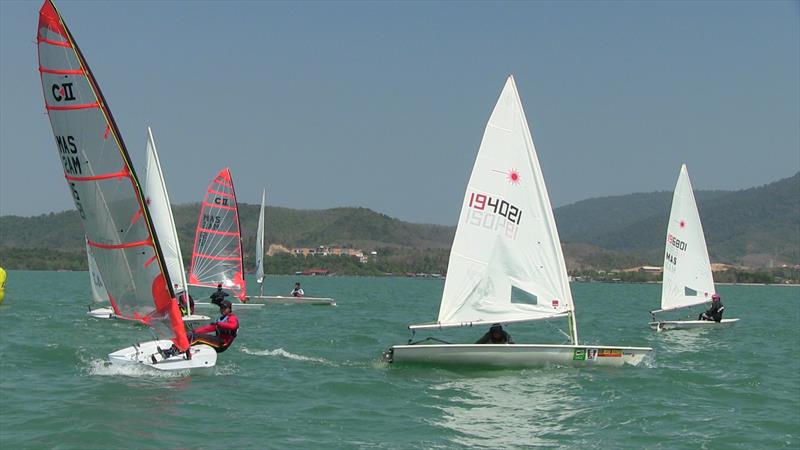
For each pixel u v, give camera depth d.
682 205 31.02
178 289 29.38
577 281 156.00
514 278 17.67
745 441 12.59
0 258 130.00
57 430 12.02
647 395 15.61
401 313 39.25
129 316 16.58
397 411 13.83
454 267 17.72
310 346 22.64
